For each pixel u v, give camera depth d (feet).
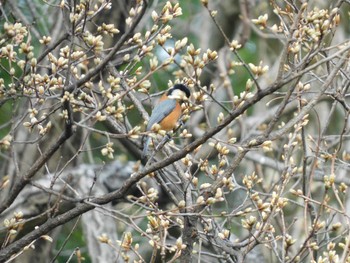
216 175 35.40
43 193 50.55
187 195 35.35
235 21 70.13
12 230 32.94
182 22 72.95
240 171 65.36
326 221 38.47
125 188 31.71
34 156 56.03
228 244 35.12
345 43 36.76
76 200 31.89
